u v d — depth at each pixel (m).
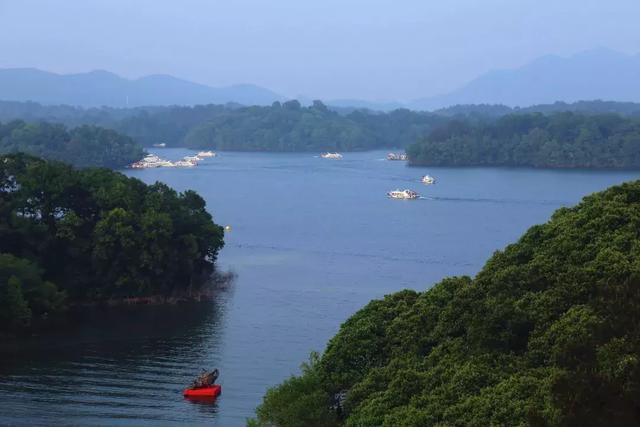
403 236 183.75
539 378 43.75
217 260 154.25
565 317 46.72
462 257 158.38
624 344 33.62
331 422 52.28
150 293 120.75
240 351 94.12
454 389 45.78
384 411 47.50
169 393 79.38
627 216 56.91
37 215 119.56
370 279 137.75
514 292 53.06
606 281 46.19
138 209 123.19
